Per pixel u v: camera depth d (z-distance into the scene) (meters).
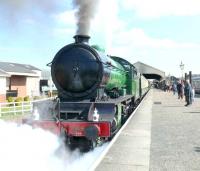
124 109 14.82
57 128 10.37
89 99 11.45
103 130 10.10
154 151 9.00
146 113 18.88
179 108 22.91
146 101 30.48
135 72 20.39
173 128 13.13
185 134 11.72
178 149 9.27
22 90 43.94
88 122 10.17
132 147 9.47
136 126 13.58
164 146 9.65
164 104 26.84
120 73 15.44
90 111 10.55
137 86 22.14
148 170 7.21
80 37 12.04
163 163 7.77
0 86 35.31
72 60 11.55
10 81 41.31
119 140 10.51
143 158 8.23
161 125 13.99
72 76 11.49
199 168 7.38
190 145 9.81
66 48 11.72
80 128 10.20
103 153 8.63
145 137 11.05
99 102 10.79
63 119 10.70
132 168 7.35
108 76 12.30
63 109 10.86
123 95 15.16
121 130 12.24
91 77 11.42
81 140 10.67
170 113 19.27
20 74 41.38
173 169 7.30
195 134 11.73
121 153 8.73
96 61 11.47
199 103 28.47
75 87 11.46
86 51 11.59
